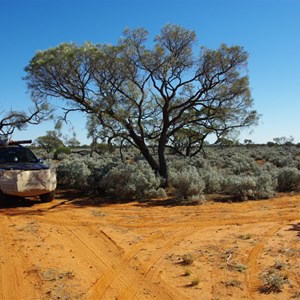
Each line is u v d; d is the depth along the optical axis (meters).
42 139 54.66
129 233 9.38
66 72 16.30
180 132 27.98
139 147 18.12
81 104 17.39
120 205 13.41
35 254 7.56
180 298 5.56
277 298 5.46
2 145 14.36
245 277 6.29
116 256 7.52
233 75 17.92
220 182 16.31
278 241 8.37
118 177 15.34
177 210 12.33
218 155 41.44
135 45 17.00
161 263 7.06
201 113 20.44
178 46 17.30
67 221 10.66
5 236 8.90
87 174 17.06
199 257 7.37
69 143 61.47
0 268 6.79
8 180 12.52
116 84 17.50
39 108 25.58
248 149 57.22
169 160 28.91
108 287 5.97
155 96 18.12
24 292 5.78
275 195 15.19
